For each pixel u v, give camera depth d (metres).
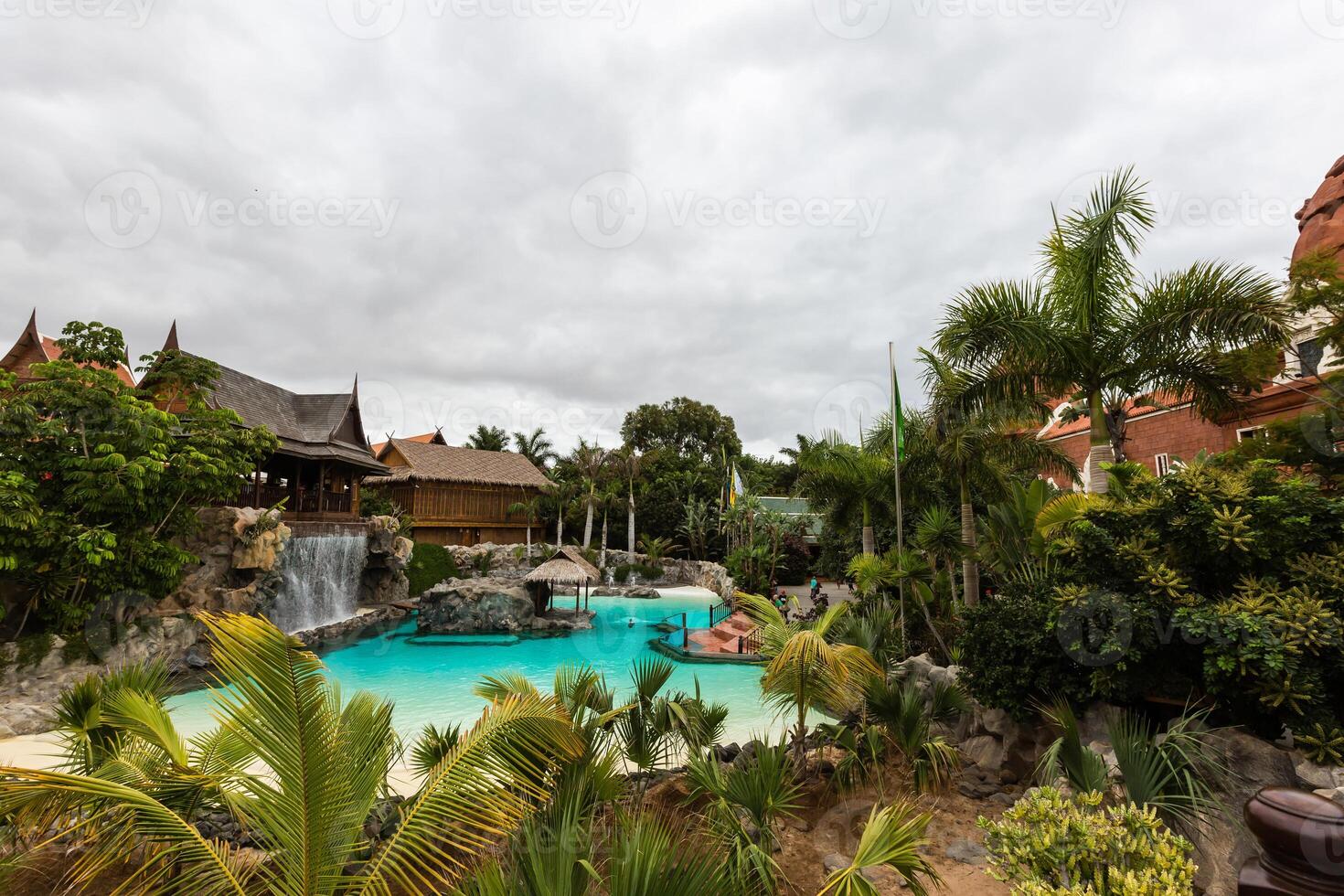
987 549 11.74
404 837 3.55
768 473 53.69
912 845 3.65
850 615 10.01
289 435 26.27
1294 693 5.05
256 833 3.98
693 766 5.75
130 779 4.61
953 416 11.02
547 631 22.81
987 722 7.57
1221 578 6.21
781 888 4.92
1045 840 3.76
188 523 15.73
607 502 43.62
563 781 4.93
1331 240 12.92
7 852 4.93
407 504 39.56
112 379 14.39
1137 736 5.06
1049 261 9.88
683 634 20.23
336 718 3.63
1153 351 8.95
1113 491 8.46
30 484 12.34
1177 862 3.46
